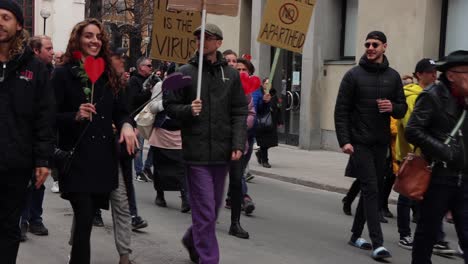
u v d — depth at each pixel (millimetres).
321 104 15117
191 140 5031
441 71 4668
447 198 4602
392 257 6141
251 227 7312
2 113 3924
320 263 5836
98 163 4613
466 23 12062
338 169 12102
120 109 4852
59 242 6312
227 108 5125
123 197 5305
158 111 7152
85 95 4617
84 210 4594
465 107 4586
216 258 5008
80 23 4680
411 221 7832
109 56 4766
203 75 5113
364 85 6012
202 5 5238
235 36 18172
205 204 4984
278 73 16812
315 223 7660
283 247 6402
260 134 11945
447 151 4508
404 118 6660
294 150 15164
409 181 4641
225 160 5098
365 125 6027
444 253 6301
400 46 12867
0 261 4023
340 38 15195
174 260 5762
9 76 3951
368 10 13562
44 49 6785
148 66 8312
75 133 4570
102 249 6074
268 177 11625
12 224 4066
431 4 12344
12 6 3902
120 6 35219
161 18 7293
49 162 4141
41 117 4086
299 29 7562
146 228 7023
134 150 4855
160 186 7715
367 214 6047
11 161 3928
